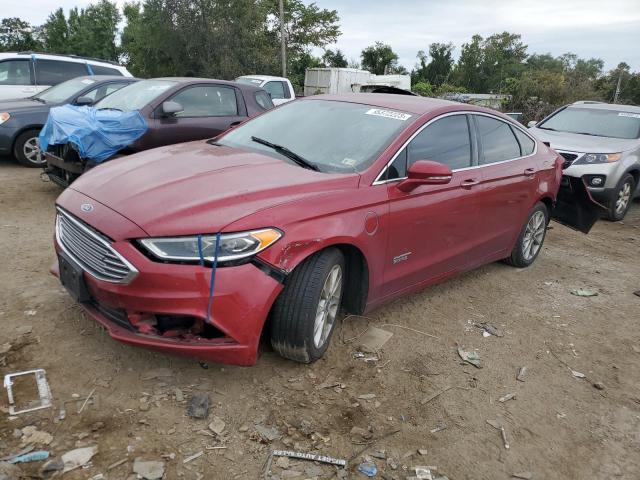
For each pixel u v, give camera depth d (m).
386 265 3.79
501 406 3.38
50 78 11.43
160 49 32.44
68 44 63.16
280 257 2.99
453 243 4.46
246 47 32.22
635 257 6.91
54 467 2.45
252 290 2.91
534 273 5.86
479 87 88.00
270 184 3.27
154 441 2.70
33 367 3.17
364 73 32.38
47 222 5.95
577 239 7.55
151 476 2.48
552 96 31.38
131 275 2.81
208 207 2.95
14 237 5.30
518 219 5.35
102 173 3.58
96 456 2.56
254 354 3.02
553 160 5.86
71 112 6.61
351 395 3.28
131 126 6.53
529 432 3.17
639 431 3.30
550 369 3.89
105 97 7.80
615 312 5.03
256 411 3.02
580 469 2.93
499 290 5.24
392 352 3.83
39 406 2.85
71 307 3.87
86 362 3.26
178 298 2.81
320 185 3.38
